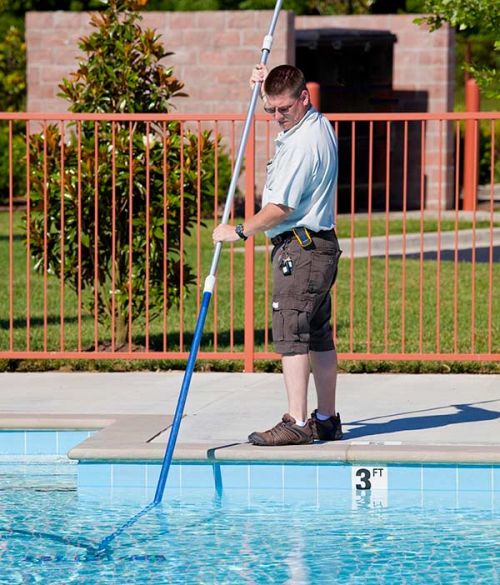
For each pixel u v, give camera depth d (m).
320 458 13.34
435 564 11.13
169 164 19.66
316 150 13.09
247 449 13.50
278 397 16.59
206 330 22.78
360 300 26.53
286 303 13.37
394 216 45.00
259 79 14.03
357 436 14.16
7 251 35.31
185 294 19.88
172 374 18.53
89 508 13.00
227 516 12.66
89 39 20.08
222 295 26.94
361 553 11.45
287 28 44.97
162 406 16.05
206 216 42.38
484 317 24.36
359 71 49.66
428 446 13.52
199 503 13.14
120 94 20.06
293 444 13.65
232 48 45.47
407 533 12.05
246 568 11.05
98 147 19.59
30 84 46.47
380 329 22.77
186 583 10.69
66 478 14.23
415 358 18.03
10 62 56.41
